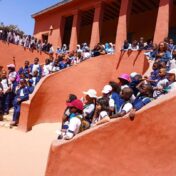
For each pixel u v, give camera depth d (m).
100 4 18.81
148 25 20.17
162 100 4.63
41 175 6.72
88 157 4.82
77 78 12.04
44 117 11.05
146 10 20.45
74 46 20.61
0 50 17.36
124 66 12.34
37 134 9.91
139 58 11.83
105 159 4.77
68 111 6.00
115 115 5.04
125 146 4.72
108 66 12.79
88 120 6.09
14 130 10.25
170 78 6.09
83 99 10.65
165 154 4.60
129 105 5.01
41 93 10.84
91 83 12.41
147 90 5.26
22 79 11.08
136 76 6.94
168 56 8.85
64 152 4.89
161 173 4.60
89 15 22.56
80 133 4.94
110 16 22.47
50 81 11.18
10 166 7.07
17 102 10.76
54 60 14.16
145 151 4.66
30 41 18.78
